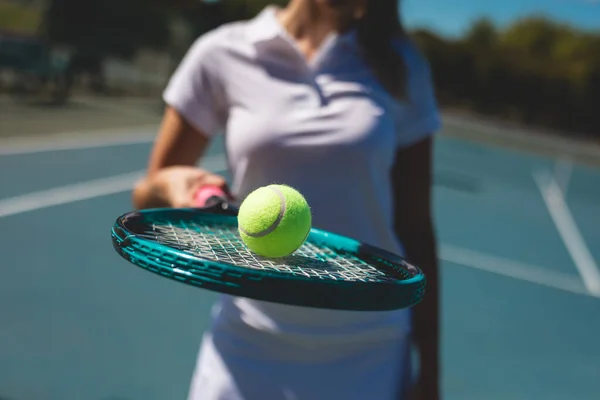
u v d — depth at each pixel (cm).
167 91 160
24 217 634
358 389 142
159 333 401
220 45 154
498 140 3022
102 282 477
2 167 846
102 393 321
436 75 4053
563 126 4028
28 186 770
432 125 155
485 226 979
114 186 848
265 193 117
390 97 150
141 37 2270
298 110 144
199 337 403
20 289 441
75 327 393
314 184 144
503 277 675
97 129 1320
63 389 319
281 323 143
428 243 159
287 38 147
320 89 146
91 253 547
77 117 1417
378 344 145
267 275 91
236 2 2305
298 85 146
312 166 143
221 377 148
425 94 154
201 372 155
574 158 2888
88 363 350
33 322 391
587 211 1378
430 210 159
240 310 148
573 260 831
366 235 147
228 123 153
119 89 1978
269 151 144
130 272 507
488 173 1769
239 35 155
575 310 593
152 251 96
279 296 91
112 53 2188
